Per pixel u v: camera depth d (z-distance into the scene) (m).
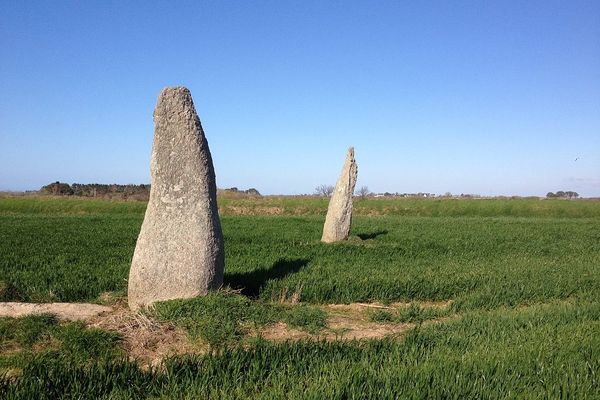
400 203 49.69
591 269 14.78
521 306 11.30
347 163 20.31
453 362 6.47
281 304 10.18
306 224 29.17
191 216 9.80
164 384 5.98
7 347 7.55
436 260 16.03
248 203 48.00
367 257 16.08
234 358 6.55
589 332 7.99
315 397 5.30
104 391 5.86
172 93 9.95
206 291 9.79
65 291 10.62
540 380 5.99
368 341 7.80
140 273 9.66
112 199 50.41
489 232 26.14
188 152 9.91
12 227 24.11
